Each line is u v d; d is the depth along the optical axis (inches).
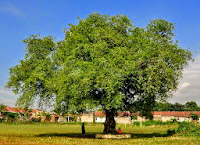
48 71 1305.4
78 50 1213.7
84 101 1187.9
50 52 1374.3
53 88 1256.8
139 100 1392.7
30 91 1341.0
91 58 1211.9
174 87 1375.5
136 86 1317.7
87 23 1302.9
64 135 1549.0
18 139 1103.6
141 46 1245.1
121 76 1160.2
